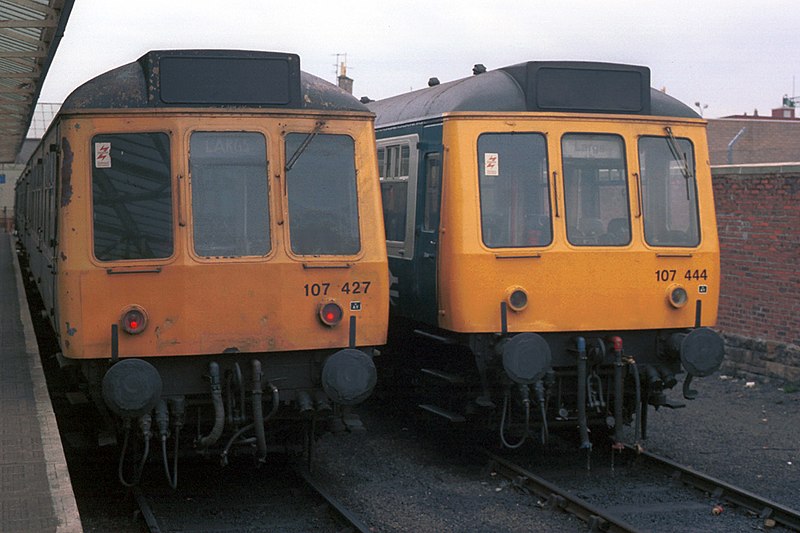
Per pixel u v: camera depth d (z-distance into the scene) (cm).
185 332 737
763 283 1340
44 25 1170
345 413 810
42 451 713
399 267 1018
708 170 920
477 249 854
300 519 756
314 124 773
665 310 892
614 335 891
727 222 1405
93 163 734
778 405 1199
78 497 809
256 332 752
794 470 909
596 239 881
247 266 748
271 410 774
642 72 907
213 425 776
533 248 864
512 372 828
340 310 766
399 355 1105
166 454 761
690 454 968
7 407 837
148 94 750
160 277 733
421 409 1056
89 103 738
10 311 1434
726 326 1412
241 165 756
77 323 723
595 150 888
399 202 1024
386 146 1074
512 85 891
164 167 743
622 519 755
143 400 707
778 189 1309
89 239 729
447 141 878
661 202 902
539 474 895
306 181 770
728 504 795
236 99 759
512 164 872
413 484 866
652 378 889
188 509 781
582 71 890
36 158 1270
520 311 859
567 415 888
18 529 565
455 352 934
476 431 1054
